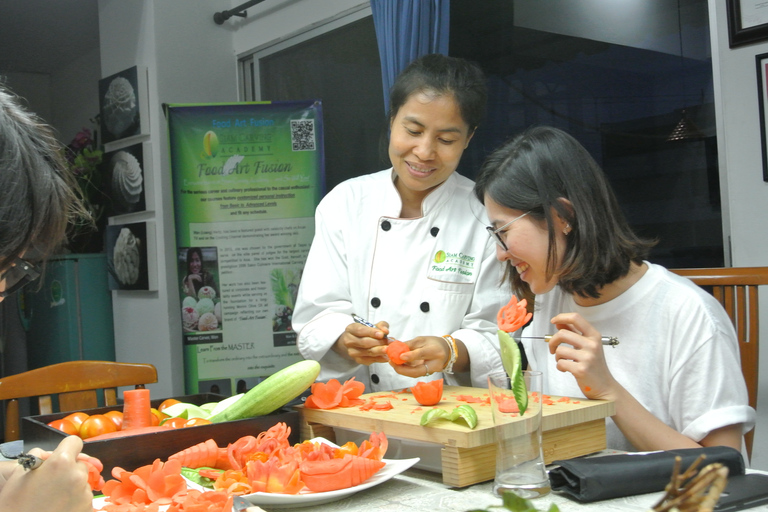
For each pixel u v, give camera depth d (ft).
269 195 11.60
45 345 15.65
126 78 13.96
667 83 8.40
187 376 11.56
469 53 10.22
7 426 6.25
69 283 15.01
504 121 9.91
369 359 5.56
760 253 7.67
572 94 9.24
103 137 14.97
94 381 6.66
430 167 5.94
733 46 7.73
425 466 3.91
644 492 3.28
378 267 6.43
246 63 14.28
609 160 8.96
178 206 11.49
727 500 2.97
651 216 8.61
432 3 8.88
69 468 2.63
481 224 6.42
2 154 2.58
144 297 14.33
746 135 7.72
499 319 4.41
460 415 3.74
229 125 11.53
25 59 20.02
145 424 4.33
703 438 4.32
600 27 8.93
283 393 4.31
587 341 4.23
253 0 13.38
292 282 11.67
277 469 3.35
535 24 9.57
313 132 11.61
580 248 4.37
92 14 16.90
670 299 4.66
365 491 3.58
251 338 11.66
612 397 4.22
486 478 3.67
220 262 11.58
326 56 12.42
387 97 9.40
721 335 4.46
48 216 2.75
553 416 3.83
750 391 5.79
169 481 3.28
